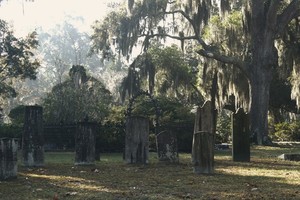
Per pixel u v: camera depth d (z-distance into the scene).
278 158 15.35
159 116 22.77
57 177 9.61
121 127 21.61
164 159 13.24
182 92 41.12
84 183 8.63
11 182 8.78
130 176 9.81
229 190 7.66
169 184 8.45
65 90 28.56
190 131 21.05
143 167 11.91
